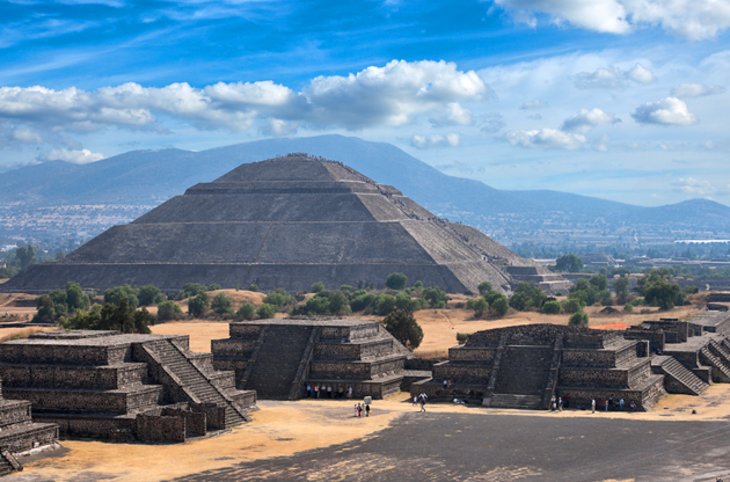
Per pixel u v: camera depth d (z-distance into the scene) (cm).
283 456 9988
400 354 16012
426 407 13462
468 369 14262
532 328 14450
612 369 13488
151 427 10838
